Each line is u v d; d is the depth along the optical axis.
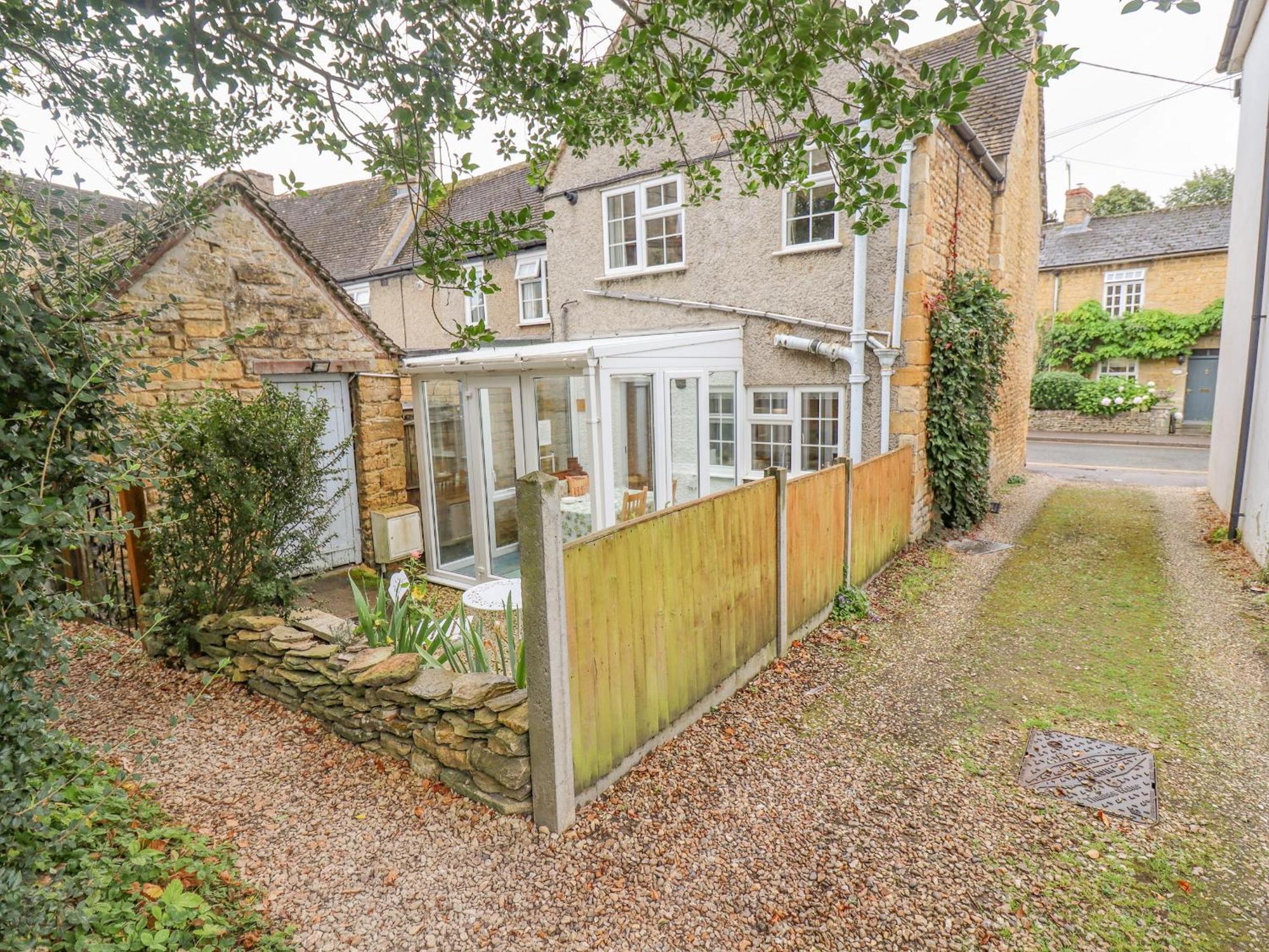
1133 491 12.24
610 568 3.60
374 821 3.40
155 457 3.16
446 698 3.61
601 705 3.58
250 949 2.59
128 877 2.72
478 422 7.63
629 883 3.00
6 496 2.01
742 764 3.94
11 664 2.08
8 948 1.92
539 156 4.23
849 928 2.76
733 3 2.80
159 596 5.11
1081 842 3.28
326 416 5.43
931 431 8.64
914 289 7.90
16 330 2.14
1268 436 7.43
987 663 5.32
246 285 6.91
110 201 5.25
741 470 9.15
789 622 5.53
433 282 3.43
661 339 7.38
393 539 7.95
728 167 9.28
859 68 2.87
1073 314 24.81
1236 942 2.69
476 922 2.77
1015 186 11.22
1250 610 6.20
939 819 3.46
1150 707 4.58
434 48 2.85
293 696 4.48
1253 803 3.57
